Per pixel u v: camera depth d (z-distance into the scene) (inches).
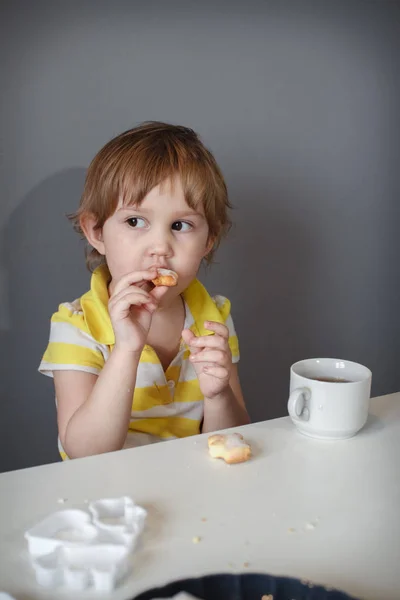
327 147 62.9
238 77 57.6
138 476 26.8
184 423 43.8
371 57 63.2
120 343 37.2
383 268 68.5
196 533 22.7
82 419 36.9
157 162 40.2
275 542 22.3
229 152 58.6
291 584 18.9
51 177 52.7
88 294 45.2
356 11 61.6
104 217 41.8
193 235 41.9
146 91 54.3
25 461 57.3
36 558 20.3
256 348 64.1
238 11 56.4
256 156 59.8
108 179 40.8
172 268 41.1
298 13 59.0
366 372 32.9
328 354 67.9
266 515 24.0
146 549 21.6
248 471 27.6
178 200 40.4
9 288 53.6
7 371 55.1
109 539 21.5
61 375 41.3
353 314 68.1
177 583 18.6
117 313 36.5
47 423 57.5
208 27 55.6
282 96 59.8
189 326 45.8
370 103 64.1
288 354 65.9
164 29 54.0
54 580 19.6
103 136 53.5
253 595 18.9
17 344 54.9
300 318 65.6
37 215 53.0
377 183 66.2
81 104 52.3
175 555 21.3
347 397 30.5
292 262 63.8
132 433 42.1
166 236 40.7
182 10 54.3
